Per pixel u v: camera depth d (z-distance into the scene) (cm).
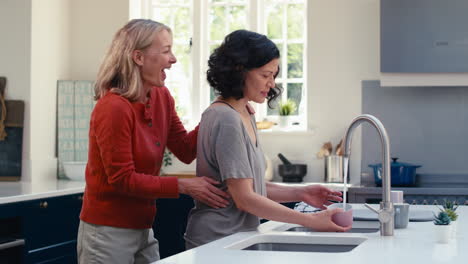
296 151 495
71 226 405
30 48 474
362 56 481
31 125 473
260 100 225
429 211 264
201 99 524
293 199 243
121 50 243
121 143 231
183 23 530
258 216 211
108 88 246
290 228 232
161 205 457
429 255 168
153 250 262
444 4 430
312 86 488
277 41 513
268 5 515
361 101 481
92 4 524
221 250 178
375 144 476
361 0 480
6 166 473
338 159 473
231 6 521
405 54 436
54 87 503
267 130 496
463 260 160
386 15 437
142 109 244
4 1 479
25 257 365
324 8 486
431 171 470
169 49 251
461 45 430
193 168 513
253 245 206
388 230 205
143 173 246
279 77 513
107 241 241
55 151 503
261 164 225
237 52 218
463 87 467
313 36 488
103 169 239
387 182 206
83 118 508
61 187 415
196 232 221
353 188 418
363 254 170
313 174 491
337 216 215
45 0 490
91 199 244
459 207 304
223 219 218
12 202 355
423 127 471
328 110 486
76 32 527
